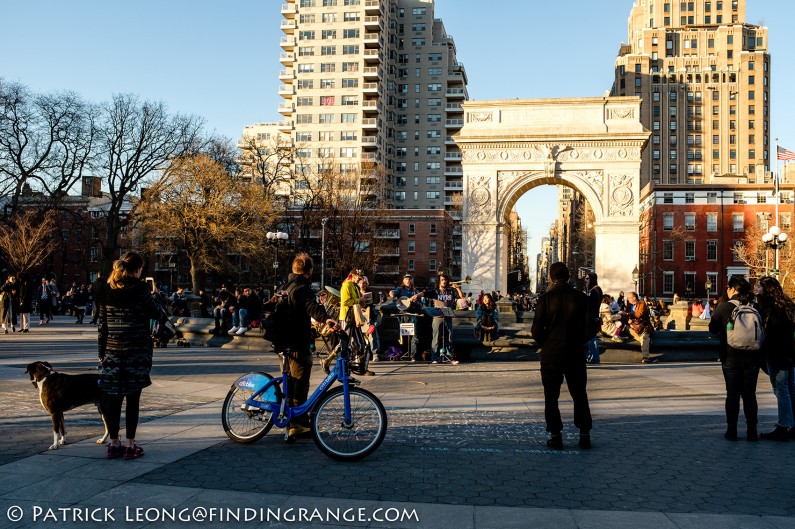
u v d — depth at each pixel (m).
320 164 94.56
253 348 19.89
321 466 6.43
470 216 49.69
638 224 47.41
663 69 119.88
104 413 6.81
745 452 7.37
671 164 117.38
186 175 44.84
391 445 7.43
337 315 13.53
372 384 12.58
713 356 18.75
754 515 5.12
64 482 5.74
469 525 4.81
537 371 15.20
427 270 82.94
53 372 6.92
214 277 59.62
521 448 7.37
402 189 103.56
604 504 5.34
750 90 115.69
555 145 48.50
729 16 121.44
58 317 39.88
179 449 7.04
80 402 6.96
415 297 17.36
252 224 47.50
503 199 49.44
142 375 6.66
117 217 48.62
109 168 47.78
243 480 5.88
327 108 96.69
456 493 5.59
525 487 5.80
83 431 7.86
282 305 7.52
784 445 7.77
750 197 75.56
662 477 6.21
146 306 6.69
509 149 49.38
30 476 5.90
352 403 6.83
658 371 15.71
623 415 9.64
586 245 97.25
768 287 8.30
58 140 45.38
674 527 4.82
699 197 76.88
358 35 96.19
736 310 8.00
